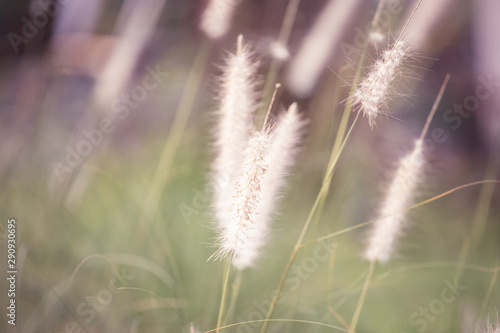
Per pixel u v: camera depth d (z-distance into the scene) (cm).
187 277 92
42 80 109
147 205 95
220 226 71
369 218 106
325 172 85
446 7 96
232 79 75
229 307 82
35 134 100
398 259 104
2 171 97
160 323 86
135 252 94
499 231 113
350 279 99
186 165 113
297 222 101
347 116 77
